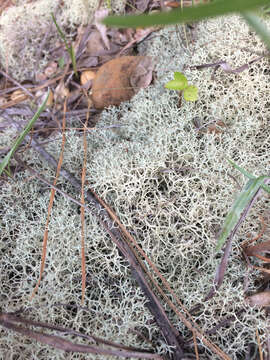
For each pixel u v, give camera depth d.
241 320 0.18
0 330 0.17
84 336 0.16
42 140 0.26
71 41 0.31
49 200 0.22
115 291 0.19
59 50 0.31
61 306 0.18
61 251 0.20
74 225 0.20
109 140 0.24
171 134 0.23
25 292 0.18
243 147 0.22
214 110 0.23
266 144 0.23
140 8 0.31
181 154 0.21
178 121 0.23
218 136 0.23
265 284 0.19
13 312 0.18
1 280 0.19
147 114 0.25
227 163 0.21
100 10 0.30
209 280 0.19
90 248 0.20
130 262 0.18
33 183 0.23
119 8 0.31
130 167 0.22
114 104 0.27
